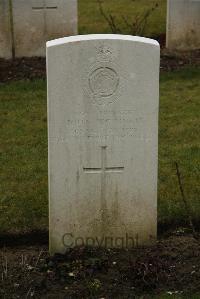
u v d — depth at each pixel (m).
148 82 2.83
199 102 4.74
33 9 5.52
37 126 4.35
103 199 2.95
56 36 5.62
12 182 3.62
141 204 2.97
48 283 2.80
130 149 2.90
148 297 2.71
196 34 5.82
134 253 2.96
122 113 2.86
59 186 2.91
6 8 5.48
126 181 2.94
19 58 5.61
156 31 6.46
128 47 2.79
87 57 2.78
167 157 3.88
